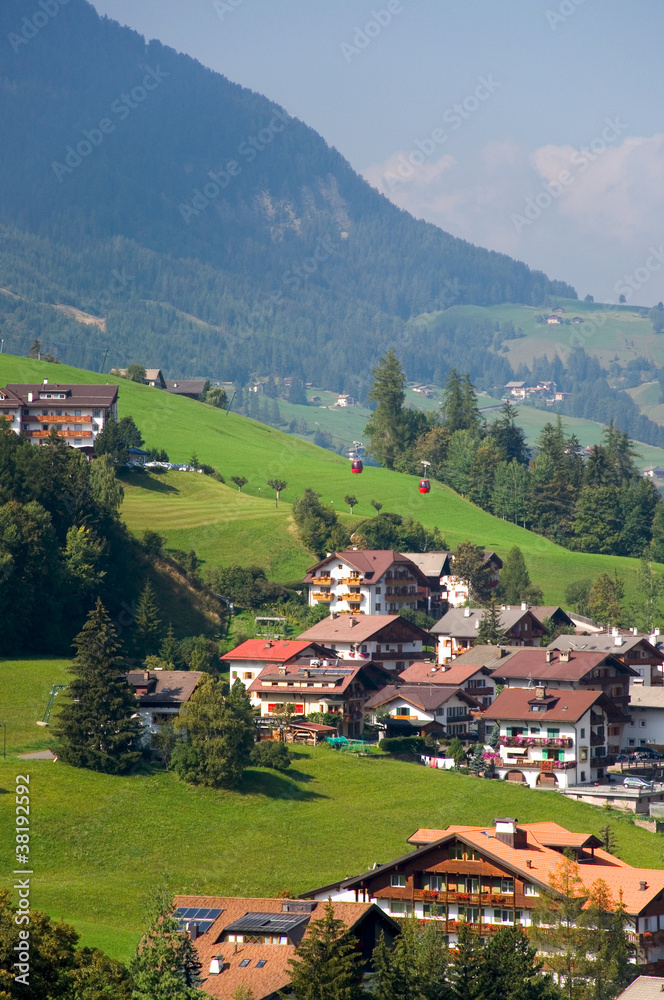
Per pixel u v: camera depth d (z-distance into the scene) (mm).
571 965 92062
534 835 113688
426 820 149000
